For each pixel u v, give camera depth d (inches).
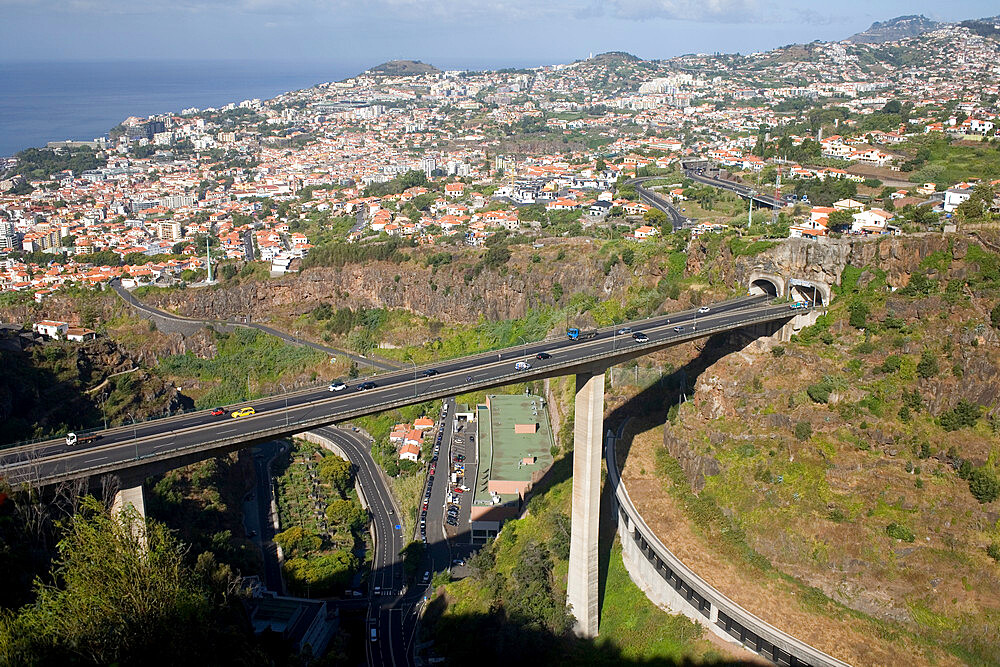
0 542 4849.9
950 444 6569.9
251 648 5093.5
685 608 6259.8
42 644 3730.3
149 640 3981.3
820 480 6707.7
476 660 6358.3
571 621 6565.0
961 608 5625.0
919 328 7637.8
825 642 5531.5
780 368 7854.3
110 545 4244.6
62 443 5398.6
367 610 7239.2
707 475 7160.4
